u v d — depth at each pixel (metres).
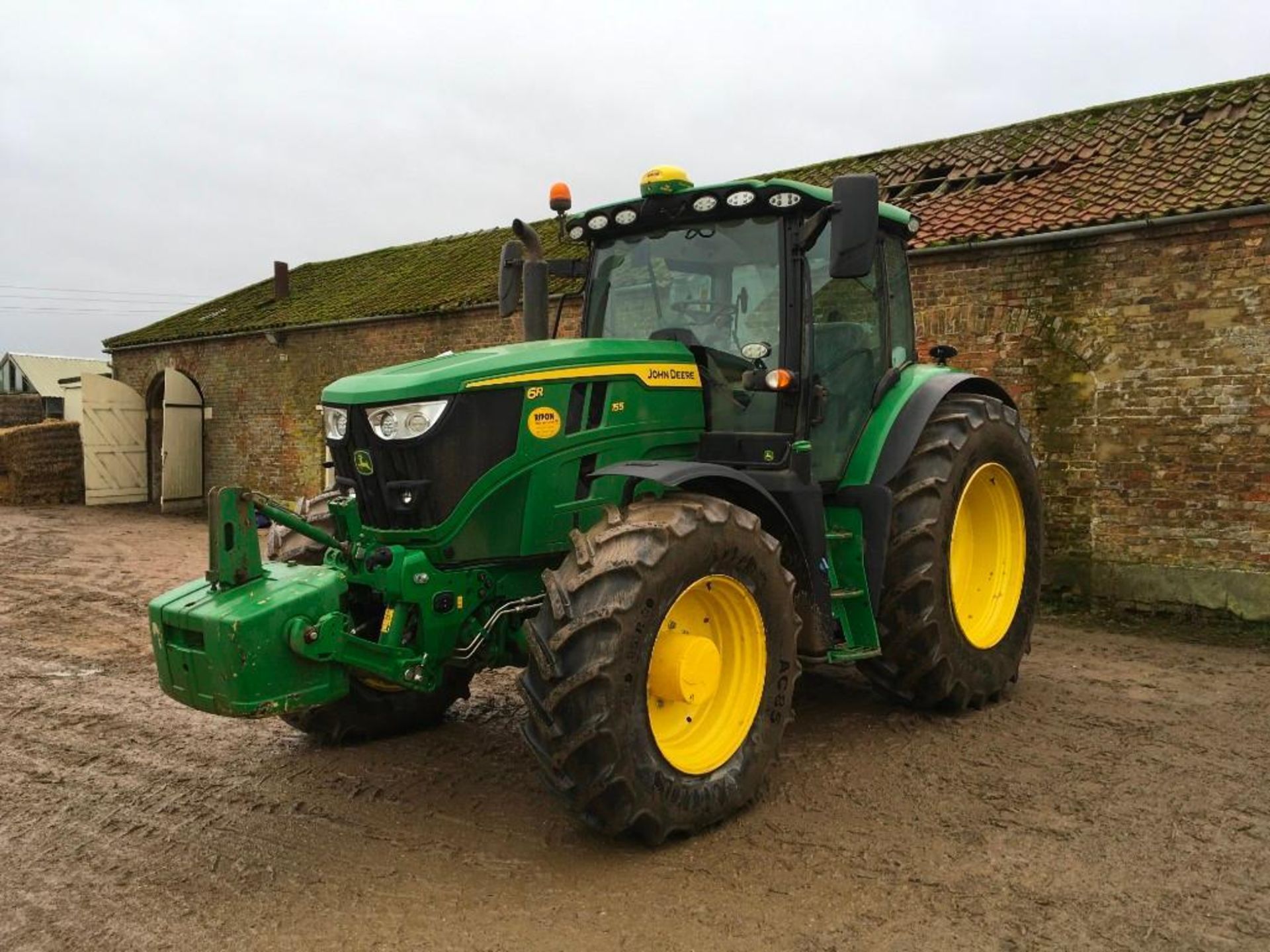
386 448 3.70
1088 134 8.91
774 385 4.17
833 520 4.56
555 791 3.28
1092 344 7.30
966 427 4.86
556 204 4.79
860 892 3.12
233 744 4.71
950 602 4.69
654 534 3.37
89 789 4.16
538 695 3.24
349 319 13.56
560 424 3.87
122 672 6.09
